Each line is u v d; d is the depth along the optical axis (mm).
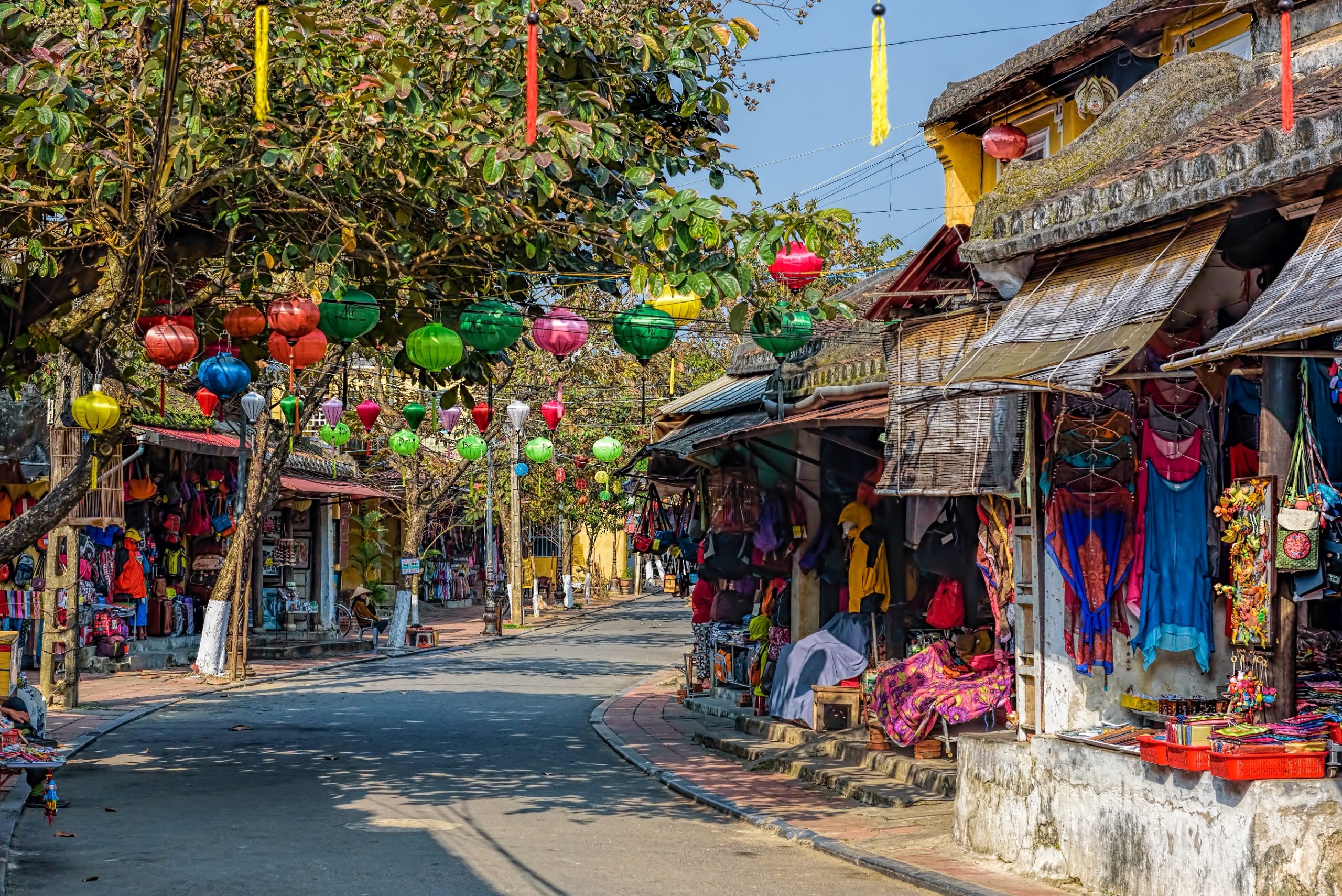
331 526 35000
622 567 74188
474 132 9500
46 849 9398
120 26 9805
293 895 8133
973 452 10859
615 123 11172
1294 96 8891
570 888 8492
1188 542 8914
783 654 16406
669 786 13211
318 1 10258
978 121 15281
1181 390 8961
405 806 11477
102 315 10797
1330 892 7180
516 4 10344
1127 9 12586
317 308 9516
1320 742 7250
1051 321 8562
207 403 13039
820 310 10258
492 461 37406
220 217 10406
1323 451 7906
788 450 15016
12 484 23188
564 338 9641
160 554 27984
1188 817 7590
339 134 9539
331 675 25688
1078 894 8344
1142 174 8336
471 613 51031
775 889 8609
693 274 9523
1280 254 8094
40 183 10141
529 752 15500
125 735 16469
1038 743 8992
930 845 9867
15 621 24031
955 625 13531
